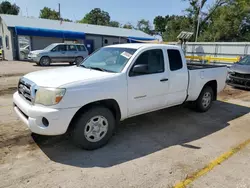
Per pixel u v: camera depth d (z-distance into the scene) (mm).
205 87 5426
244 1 29672
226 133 4324
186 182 2715
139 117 5117
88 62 4406
